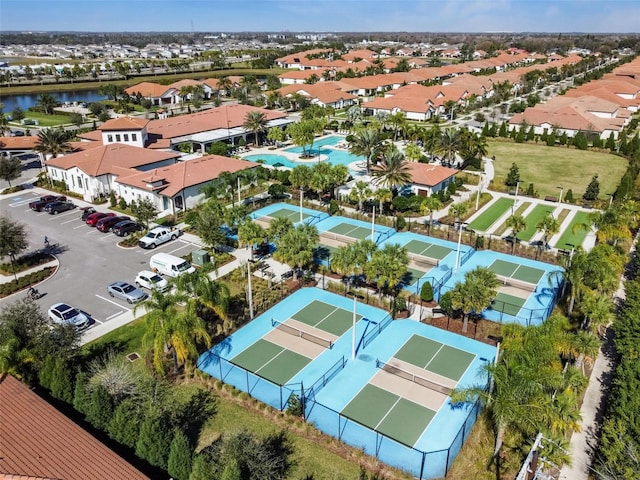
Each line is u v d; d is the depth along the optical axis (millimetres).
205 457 23203
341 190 69438
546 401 25297
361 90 155000
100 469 22297
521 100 148375
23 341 30625
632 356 30625
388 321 39406
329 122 116875
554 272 41062
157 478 24203
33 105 155875
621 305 40875
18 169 71750
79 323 37406
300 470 25453
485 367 26359
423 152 92562
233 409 29844
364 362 34438
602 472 23344
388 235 55938
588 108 118000
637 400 25859
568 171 82312
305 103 131625
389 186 63000
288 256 42000
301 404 29453
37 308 33281
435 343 36656
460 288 36156
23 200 68062
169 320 31078
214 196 56750
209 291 33969
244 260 49656
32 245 53219
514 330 30094
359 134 80812
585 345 30047
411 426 28578
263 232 46781
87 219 58938
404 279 45844
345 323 39125
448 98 134625
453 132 77875
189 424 28547
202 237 48719
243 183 65750
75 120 112625
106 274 46656
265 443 27031
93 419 26750
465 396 26094
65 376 28828
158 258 46562
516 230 50594
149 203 56344
